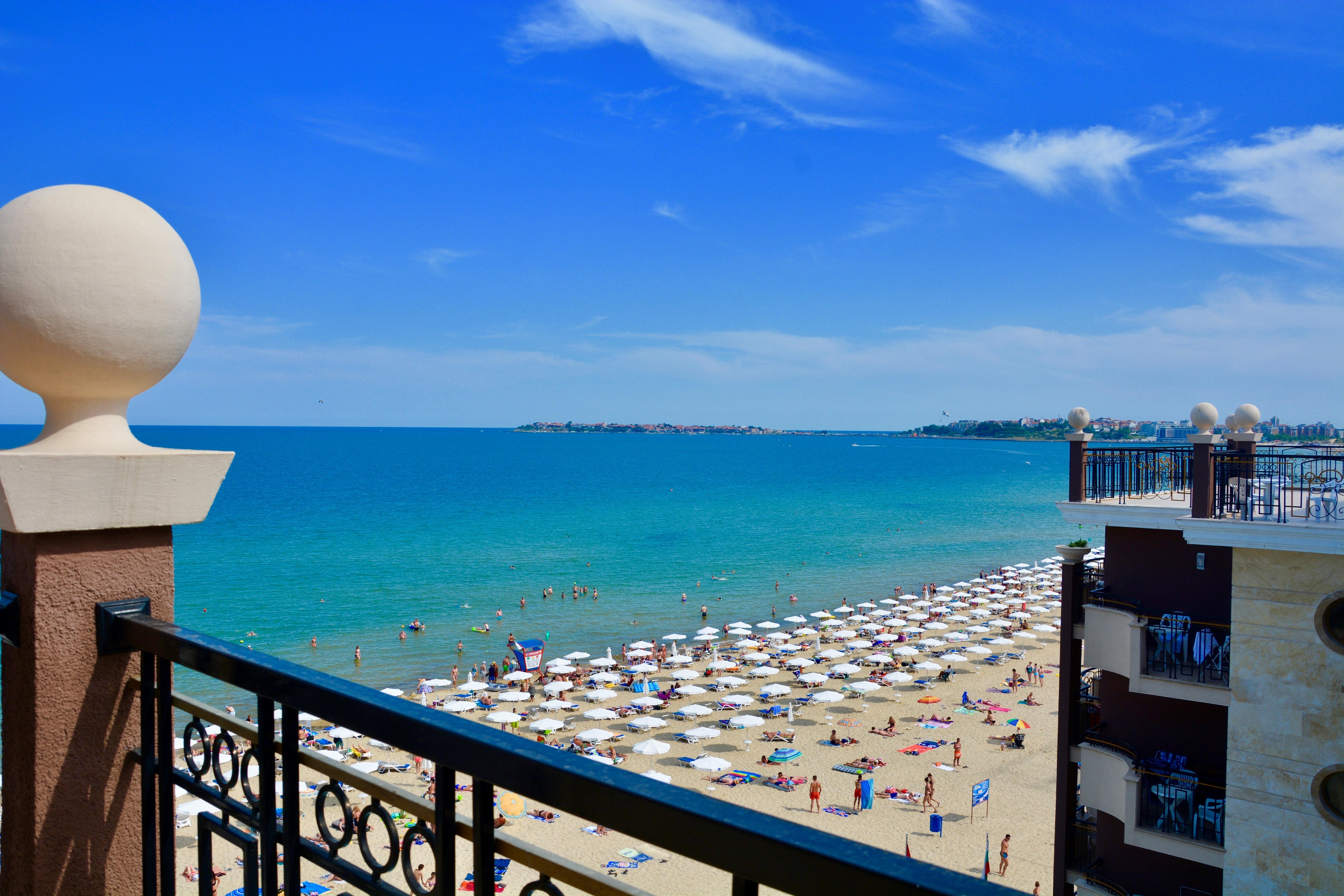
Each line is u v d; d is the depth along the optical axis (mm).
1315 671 10992
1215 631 13602
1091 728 15297
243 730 2270
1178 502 14492
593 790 1419
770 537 107625
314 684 1951
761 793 31922
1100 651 13914
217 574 80000
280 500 144375
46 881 2578
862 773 34000
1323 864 10961
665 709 41688
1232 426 14367
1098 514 13789
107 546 2662
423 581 77375
